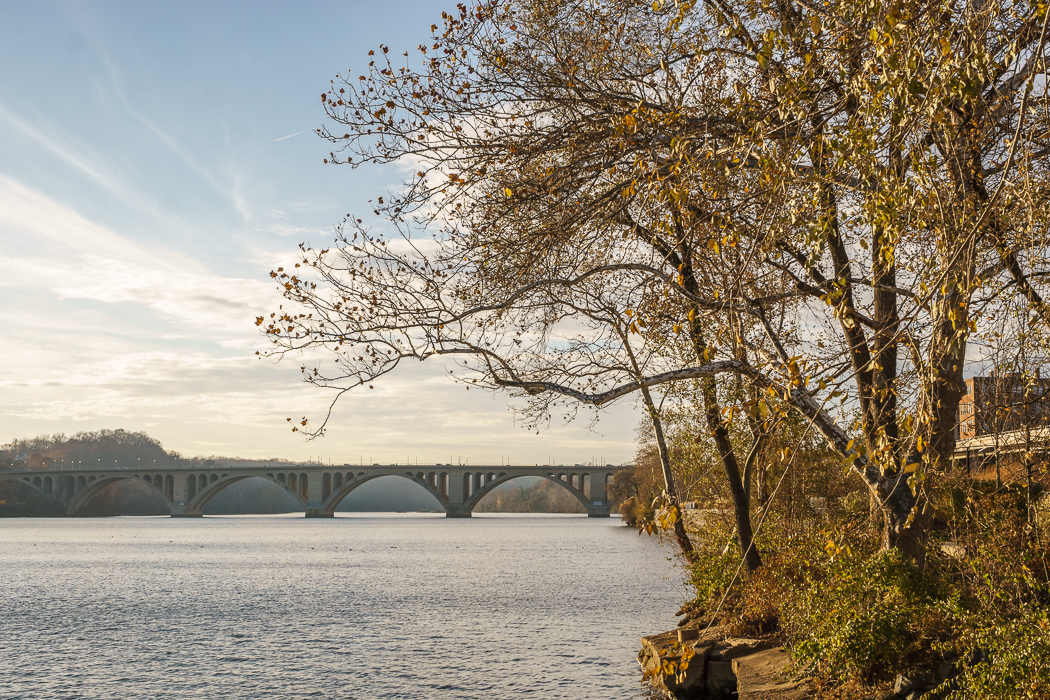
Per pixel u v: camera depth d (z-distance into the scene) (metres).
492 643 30.59
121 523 196.25
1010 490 14.53
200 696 23.27
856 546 16.14
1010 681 10.62
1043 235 7.66
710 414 20.08
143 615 40.22
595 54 12.10
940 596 13.55
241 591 51.44
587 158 12.12
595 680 23.61
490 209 12.50
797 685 14.54
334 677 25.39
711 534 25.12
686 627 23.19
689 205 9.99
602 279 13.96
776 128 8.39
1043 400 10.92
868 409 10.64
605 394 12.10
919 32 7.14
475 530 157.62
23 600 47.00
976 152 8.71
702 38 11.30
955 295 7.86
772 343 13.42
